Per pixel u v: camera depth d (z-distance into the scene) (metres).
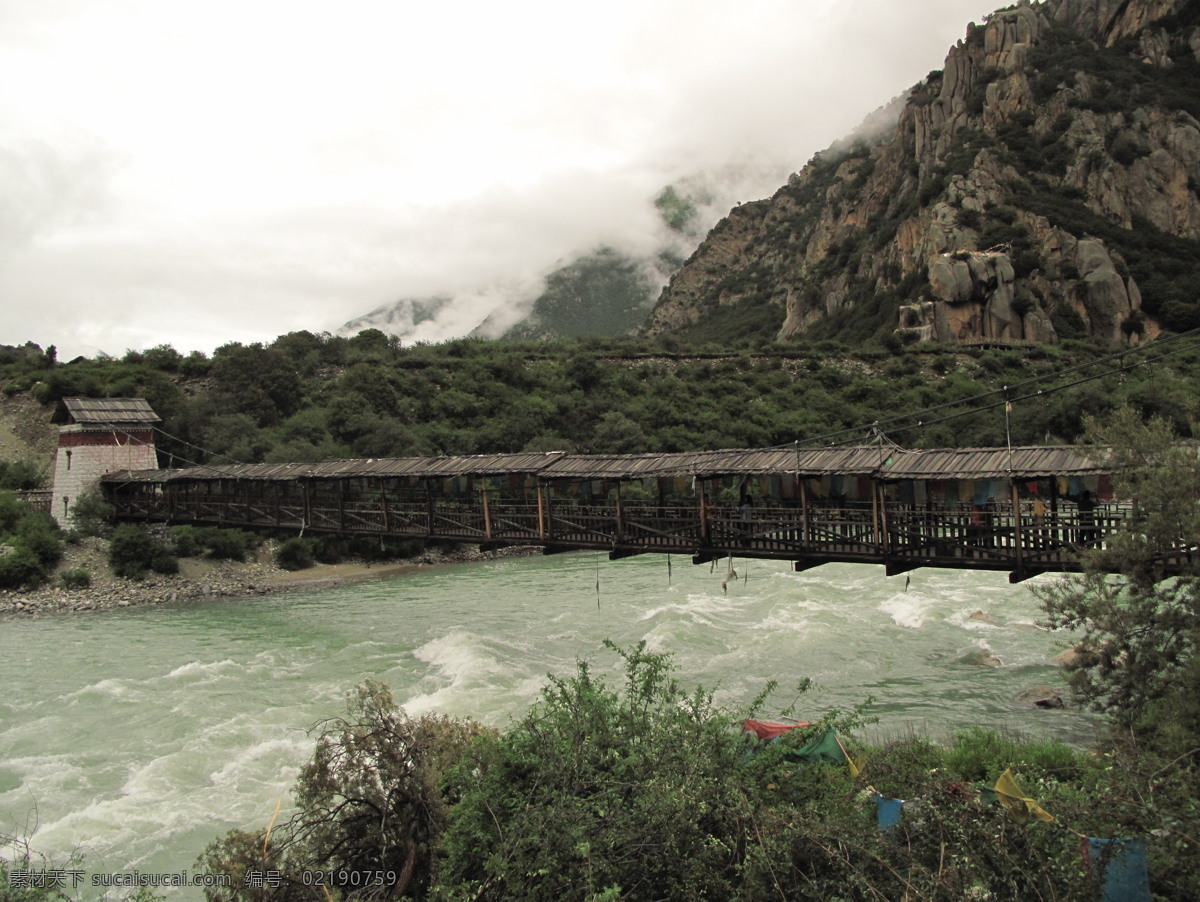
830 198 146.75
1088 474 19.02
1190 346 68.50
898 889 9.59
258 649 33.00
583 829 10.55
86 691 26.91
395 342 93.56
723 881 10.12
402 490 44.00
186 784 19.66
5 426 65.44
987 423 61.94
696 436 74.19
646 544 27.55
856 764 14.88
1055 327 88.94
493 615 37.91
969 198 99.25
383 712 13.85
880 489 22.58
